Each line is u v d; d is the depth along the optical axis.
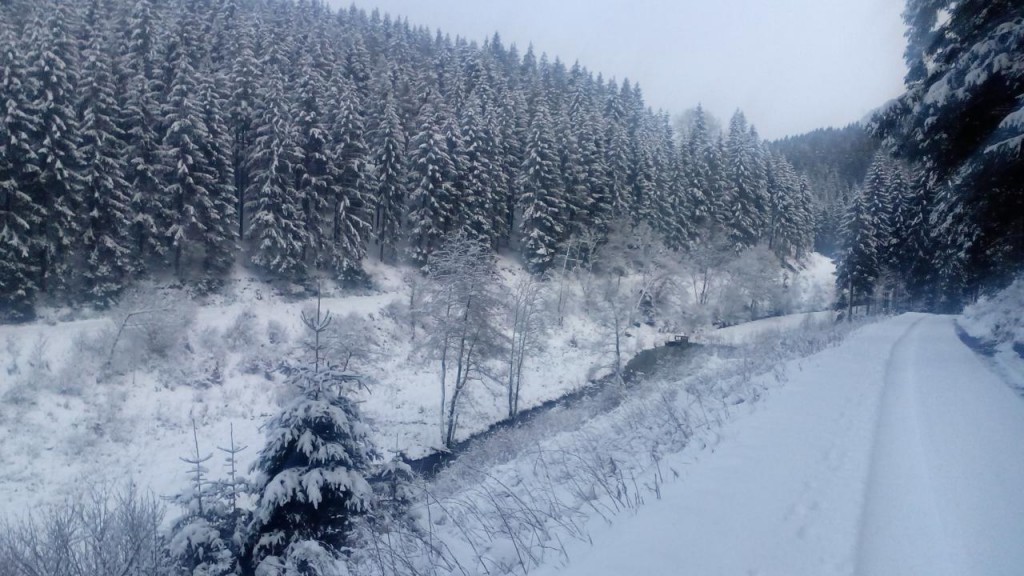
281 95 36.19
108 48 34.00
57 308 28.30
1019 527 3.94
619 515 4.82
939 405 7.78
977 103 11.88
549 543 4.65
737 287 56.38
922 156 14.09
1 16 28.92
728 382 12.01
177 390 24.69
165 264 34.09
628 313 38.34
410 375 31.88
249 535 6.95
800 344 17.67
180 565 6.54
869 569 3.40
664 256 51.12
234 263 37.44
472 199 44.78
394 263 47.38
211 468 20.05
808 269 81.88
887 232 49.72
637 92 85.12
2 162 25.83
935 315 35.72
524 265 51.50
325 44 51.62
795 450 5.77
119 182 30.53
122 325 25.50
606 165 54.66
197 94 35.22
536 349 34.94
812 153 124.94
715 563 3.48
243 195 41.28
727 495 4.60
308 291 38.31
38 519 15.38
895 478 4.93
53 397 21.55
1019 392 8.76
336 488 7.09
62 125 27.62
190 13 42.38
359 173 41.12
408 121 51.97
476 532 6.07
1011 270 14.92
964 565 3.41
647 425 9.47
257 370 28.11
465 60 72.75
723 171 63.03
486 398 30.92
